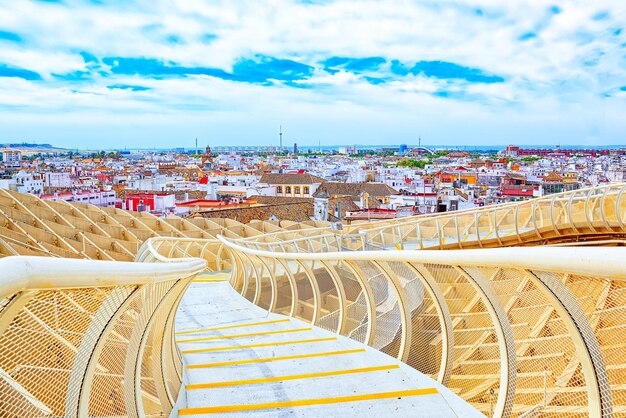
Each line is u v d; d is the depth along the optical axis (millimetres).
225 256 28703
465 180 118875
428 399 4832
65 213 32125
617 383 2699
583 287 3002
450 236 29000
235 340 8125
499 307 3777
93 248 26062
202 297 14977
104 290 3191
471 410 4441
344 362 6336
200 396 5371
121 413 4090
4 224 25922
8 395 2607
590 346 2729
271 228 36188
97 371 3865
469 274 3748
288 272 10219
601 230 22406
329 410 4742
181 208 72562
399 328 6555
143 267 3432
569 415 3197
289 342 7609
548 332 3549
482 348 4562
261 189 102125
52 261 2346
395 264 6328
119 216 33500
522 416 3527
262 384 5633
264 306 14484
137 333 4125
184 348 7766
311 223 38906
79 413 2973
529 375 3637
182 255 25156
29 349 2783
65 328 3090
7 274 1979
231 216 53219
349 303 8961
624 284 2682
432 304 5562
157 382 4875
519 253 2857
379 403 4793
